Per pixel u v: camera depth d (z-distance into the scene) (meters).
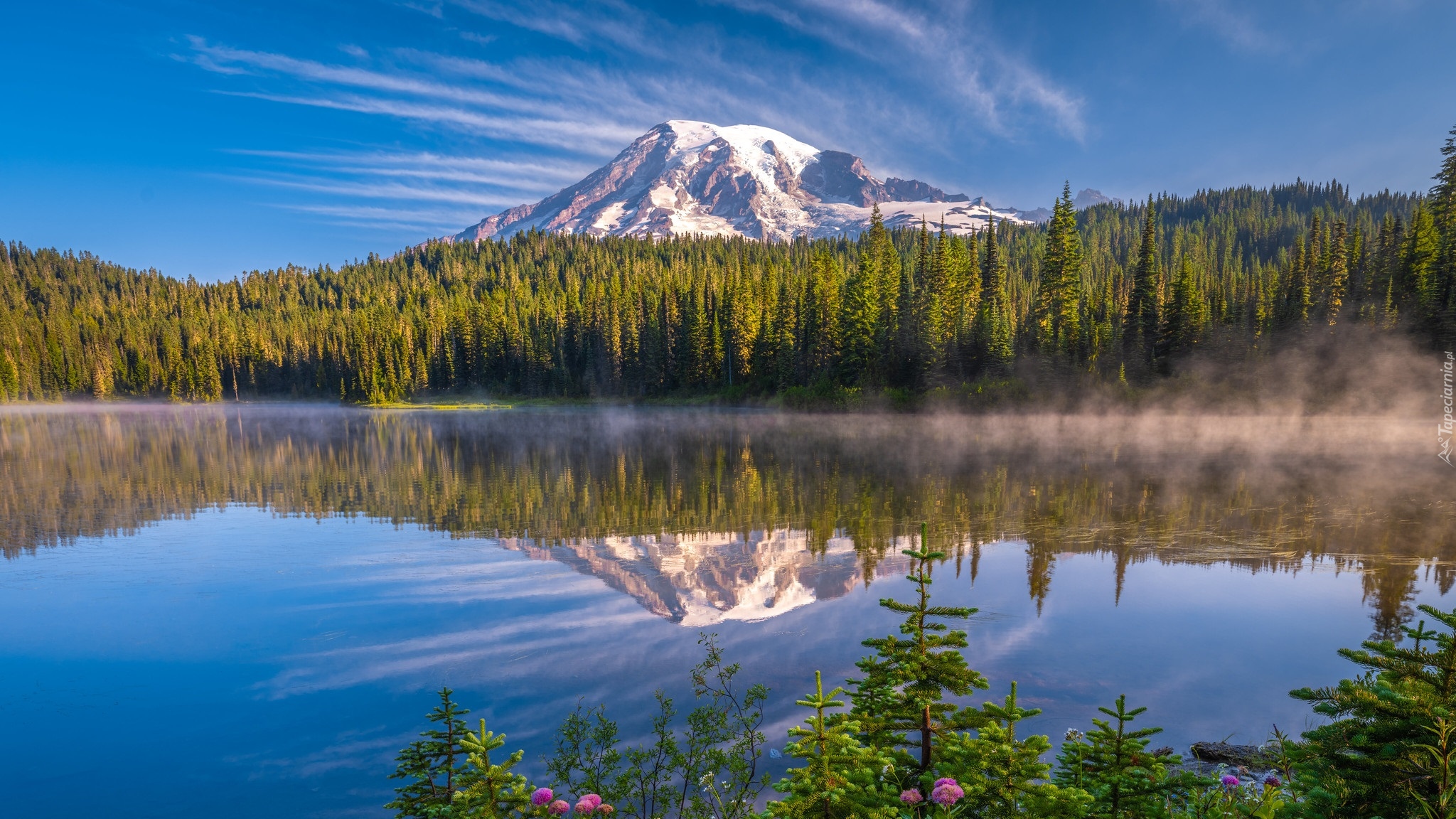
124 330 148.12
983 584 13.72
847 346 67.88
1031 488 25.30
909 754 4.92
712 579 14.45
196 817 6.62
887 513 21.02
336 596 13.46
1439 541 16.91
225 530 19.80
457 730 4.90
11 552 17.33
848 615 12.03
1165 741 7.41
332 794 6.94
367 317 138.75
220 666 10.17
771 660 10.00
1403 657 3.96
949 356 62.41
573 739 5.41
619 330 98.31
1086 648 10.23
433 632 11.41
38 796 7.03
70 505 24.17
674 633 11.27
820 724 4.57
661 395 90.50
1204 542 17.02
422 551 17.02
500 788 4.56
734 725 6.00
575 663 10.04
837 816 4.27
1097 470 29.81
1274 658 9.84
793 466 31.75
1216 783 4.96
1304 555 15.79
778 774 6.63
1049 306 62.72
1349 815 3.66
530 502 23.67
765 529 19.14
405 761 4.88
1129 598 12.74
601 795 5.08
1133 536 17.78
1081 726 7.73
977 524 19.44
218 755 7.72
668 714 5.92
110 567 15.73
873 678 4.98
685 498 23.95
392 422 78.19
